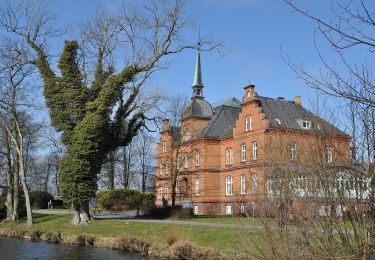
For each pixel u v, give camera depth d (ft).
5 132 132.98
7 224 120.26
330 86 15.60
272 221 28.35
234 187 161.99
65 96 106.32
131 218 121.80
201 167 172.55
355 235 20.20
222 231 72.84
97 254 74.02
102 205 153.17
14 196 128.47
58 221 114.01
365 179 19.65
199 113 190.39
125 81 107.04
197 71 200.95
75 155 105.29
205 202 169.78
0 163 167.22
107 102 105.40
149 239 77.71
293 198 25.40
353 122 19.49
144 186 223.92
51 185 297.12
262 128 147.54
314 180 22.89
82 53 109.60
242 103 159.63
